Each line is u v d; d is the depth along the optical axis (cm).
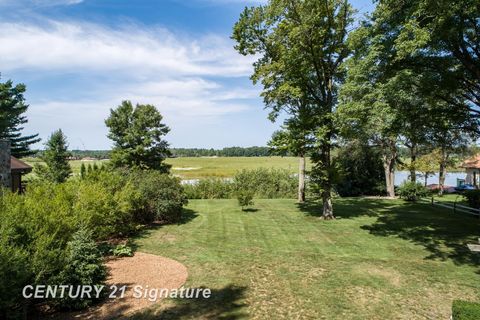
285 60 1806
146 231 1516
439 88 1339
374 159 3378
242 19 2041
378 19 1320
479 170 3741
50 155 3394
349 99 1475
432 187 3797
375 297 814
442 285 893
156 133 3006
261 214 2005
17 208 797
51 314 703
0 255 611
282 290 852
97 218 1203
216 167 7350
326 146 1853
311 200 2706
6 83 3972
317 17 1656
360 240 1385
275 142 1908
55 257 717
